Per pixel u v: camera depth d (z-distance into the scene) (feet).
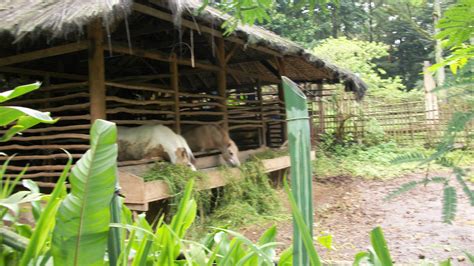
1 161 19.84
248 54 28.86
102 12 12.69
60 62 23.91
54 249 4.19
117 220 4.80
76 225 4.13
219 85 24.44
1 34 14.20
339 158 40.73
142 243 5.50
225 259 5.79
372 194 27.37
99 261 4.22
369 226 19.76
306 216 4.31
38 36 13.53
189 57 26.37
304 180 4.32
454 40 4.25
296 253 4.41
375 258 5.81
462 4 3.97
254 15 7.17
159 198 16.88
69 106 17.95
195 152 23.38
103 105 17.07
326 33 67.87
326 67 28.35
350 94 46.16
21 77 22.99
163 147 18.86
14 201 5.41
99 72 16.88
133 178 16.28
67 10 13.51
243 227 19.45
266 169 25.08
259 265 6.17
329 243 7.47
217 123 23.79
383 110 44.04
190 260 5.56
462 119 3.96
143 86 19.85
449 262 5.80
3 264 4.86
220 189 21.95
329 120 47.06
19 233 5.81
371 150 40.88
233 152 23.20
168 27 19.39
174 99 21.44
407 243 16.72
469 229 17.80
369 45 50.80
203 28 18.13
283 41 25.07
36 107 19.30
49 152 20.36
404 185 4.39
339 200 26.50
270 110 32.71
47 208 4.75
